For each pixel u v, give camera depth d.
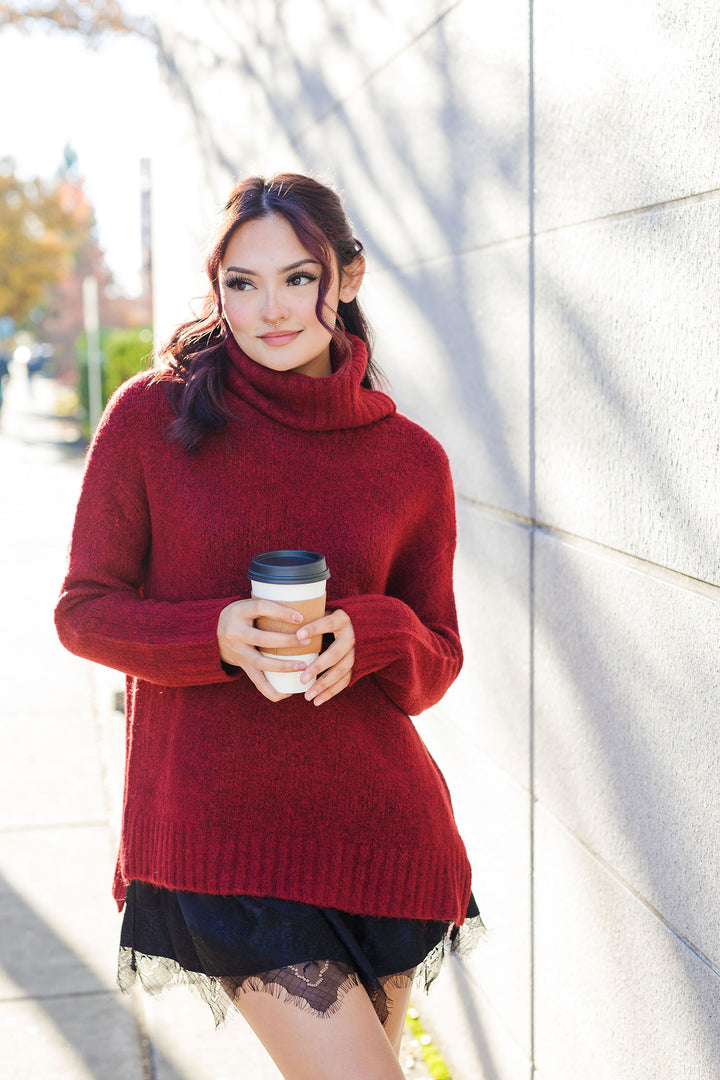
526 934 2.59
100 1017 3.17
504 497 2.63
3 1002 3.21
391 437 2.02
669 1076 1.94
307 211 1.83
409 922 1.93
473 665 2.89
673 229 1.82
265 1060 3.01
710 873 1.79
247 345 1.88
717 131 1.68
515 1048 2.66
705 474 1.76
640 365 1.96
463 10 2.70
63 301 44.38
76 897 3.81
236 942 1.79
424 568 2.13
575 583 2.27
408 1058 3.13
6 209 25.84
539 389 2.40
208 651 1.76
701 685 1.80
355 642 1.82
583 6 2.10
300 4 4.11
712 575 1.75
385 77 3.29
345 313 2.11
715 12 1.67
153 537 1.93
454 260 2.86
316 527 1.91
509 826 2.69
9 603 7.94
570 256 2.21
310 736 1.86
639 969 2.04
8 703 5.83
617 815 2.12
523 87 2.39
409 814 1.91
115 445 1.88
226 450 1.88
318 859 1.83
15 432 20.89
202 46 5.71
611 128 2.01
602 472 2.12
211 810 1.81
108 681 5.87
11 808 4.51
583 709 2.26
